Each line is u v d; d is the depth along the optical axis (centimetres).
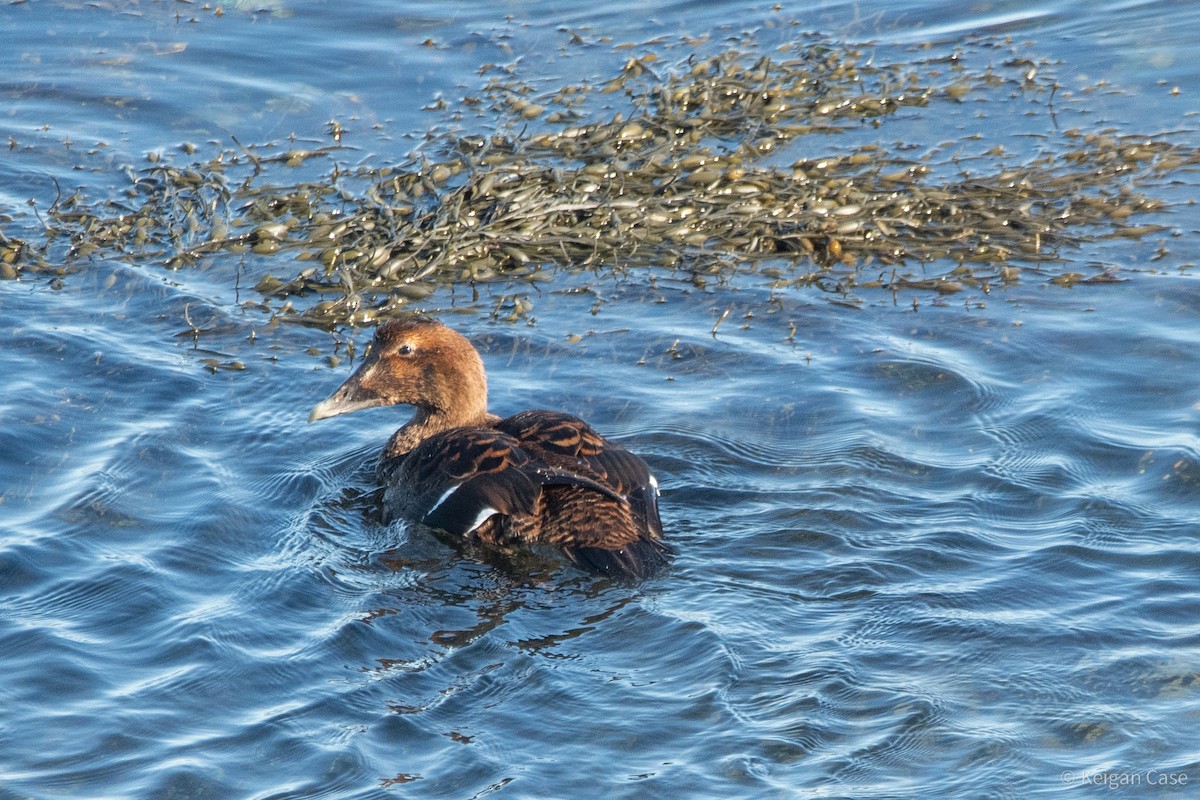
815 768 823
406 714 880
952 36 2112
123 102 1927
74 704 895
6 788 821
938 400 1269
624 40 2108
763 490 1138
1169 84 1939
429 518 1094
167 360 1370
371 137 1842
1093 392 1263
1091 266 1515
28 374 1332
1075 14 2159
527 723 868
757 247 1581
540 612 984
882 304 1455
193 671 927
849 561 1029
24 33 2103
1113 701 870
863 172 1709
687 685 896
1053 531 1057
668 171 1716
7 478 1167
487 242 1570
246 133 1861
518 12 2203
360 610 992
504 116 1873
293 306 1485
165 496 1148
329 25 2147
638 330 1420
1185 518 1068
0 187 1734
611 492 1041
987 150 1780
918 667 908
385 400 1220
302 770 836
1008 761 823
